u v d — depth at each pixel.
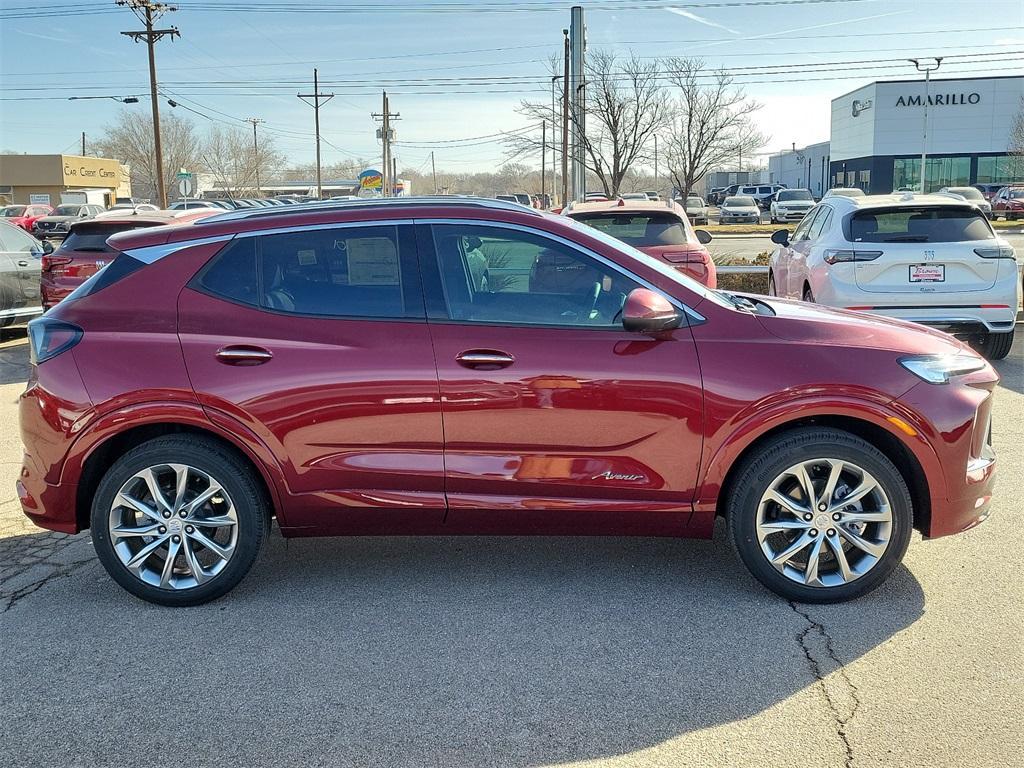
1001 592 4.09
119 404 3.96
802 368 3.89
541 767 2.91
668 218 9.50
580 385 3.91
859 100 57.75
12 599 4.24
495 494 4.03
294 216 4.13
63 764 2.96
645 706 3.24
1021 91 53.31
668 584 4.28
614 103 37.91
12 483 6.06
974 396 3.99
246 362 3.96
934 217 8.64
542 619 3.94
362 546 4.83
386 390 3.94
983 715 3.12
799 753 2.94
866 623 3.83
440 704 3.28
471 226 4.07
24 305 12.05
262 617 4.01
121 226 10.63
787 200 46.91
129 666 3.59
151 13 37.97
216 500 4.17
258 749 3.03
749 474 3.96
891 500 3.91
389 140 58.09
